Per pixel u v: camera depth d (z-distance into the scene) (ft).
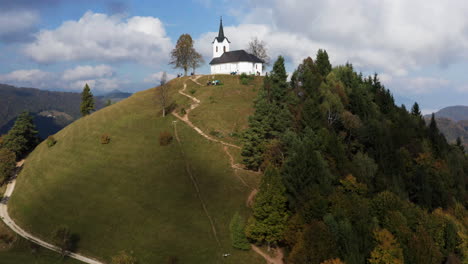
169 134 283.59
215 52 529.45
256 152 237.86
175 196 221.25
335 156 217.77
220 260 173.88
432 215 198.29
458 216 219.41
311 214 172.45
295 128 248.32
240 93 380.17
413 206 196.85
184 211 208.23
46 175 277.23
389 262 153.48
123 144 288.92
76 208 224.74
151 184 234.79
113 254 183.21
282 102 267.80
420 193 233.35
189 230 193.98
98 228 203.21
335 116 274.98
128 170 254.06
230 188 224.53
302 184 187.83
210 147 271.08
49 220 220.02
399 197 199.72
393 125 302.86
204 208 209.97
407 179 243.81
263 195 178.09
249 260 174.09
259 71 505.25
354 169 211.00
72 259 182.80
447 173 258.16
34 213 232.12
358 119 270.26
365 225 165.89
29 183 277.03
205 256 176.14
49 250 194.29
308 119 248.73
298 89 302.04
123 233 196.85
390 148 252.83
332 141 221.66
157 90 412.98
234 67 486.38
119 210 215.31
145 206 215.31
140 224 201.57
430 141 311.06
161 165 253.24
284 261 172.65
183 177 238.07
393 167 245.45
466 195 260.83
